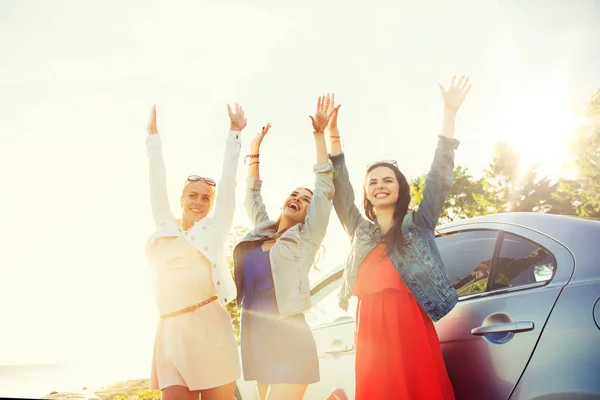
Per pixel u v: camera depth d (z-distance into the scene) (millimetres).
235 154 3418
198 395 3049
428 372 2803
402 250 3047
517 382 2475
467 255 3074
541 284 2553
